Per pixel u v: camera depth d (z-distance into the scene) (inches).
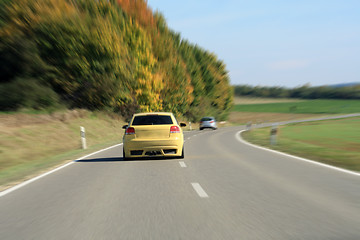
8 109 1190.9
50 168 488.1
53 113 1182.3
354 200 276.8
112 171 441.1
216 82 3233.3
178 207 261.4
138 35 1706.4
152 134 531.8
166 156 595.8
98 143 995.3
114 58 1520.7
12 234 207.5
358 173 405.7
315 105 5280.5
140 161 537.6
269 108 5073.8
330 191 309.6
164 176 397.7
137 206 266.1
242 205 264.7
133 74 1635.1
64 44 1434.5
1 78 1371.8
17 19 1422.2
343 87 6840.6
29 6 1438.2
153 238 196.1
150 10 2116.1
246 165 479.2
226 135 1267.2
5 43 1359.5
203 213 244.7
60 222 229.0
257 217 233.1
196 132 1605.6
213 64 3255.4
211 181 363.9
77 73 1451.8
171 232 205.6
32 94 1224.2
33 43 1393.9
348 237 193.3
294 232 202.5
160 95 1881.2
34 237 201.3
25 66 1371.8
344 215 235.1
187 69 2706.7
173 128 538.0
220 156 591.2
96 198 295.3
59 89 1462.8
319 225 214.5
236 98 7209.6
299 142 860.0
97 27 1491.1
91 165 501.0
